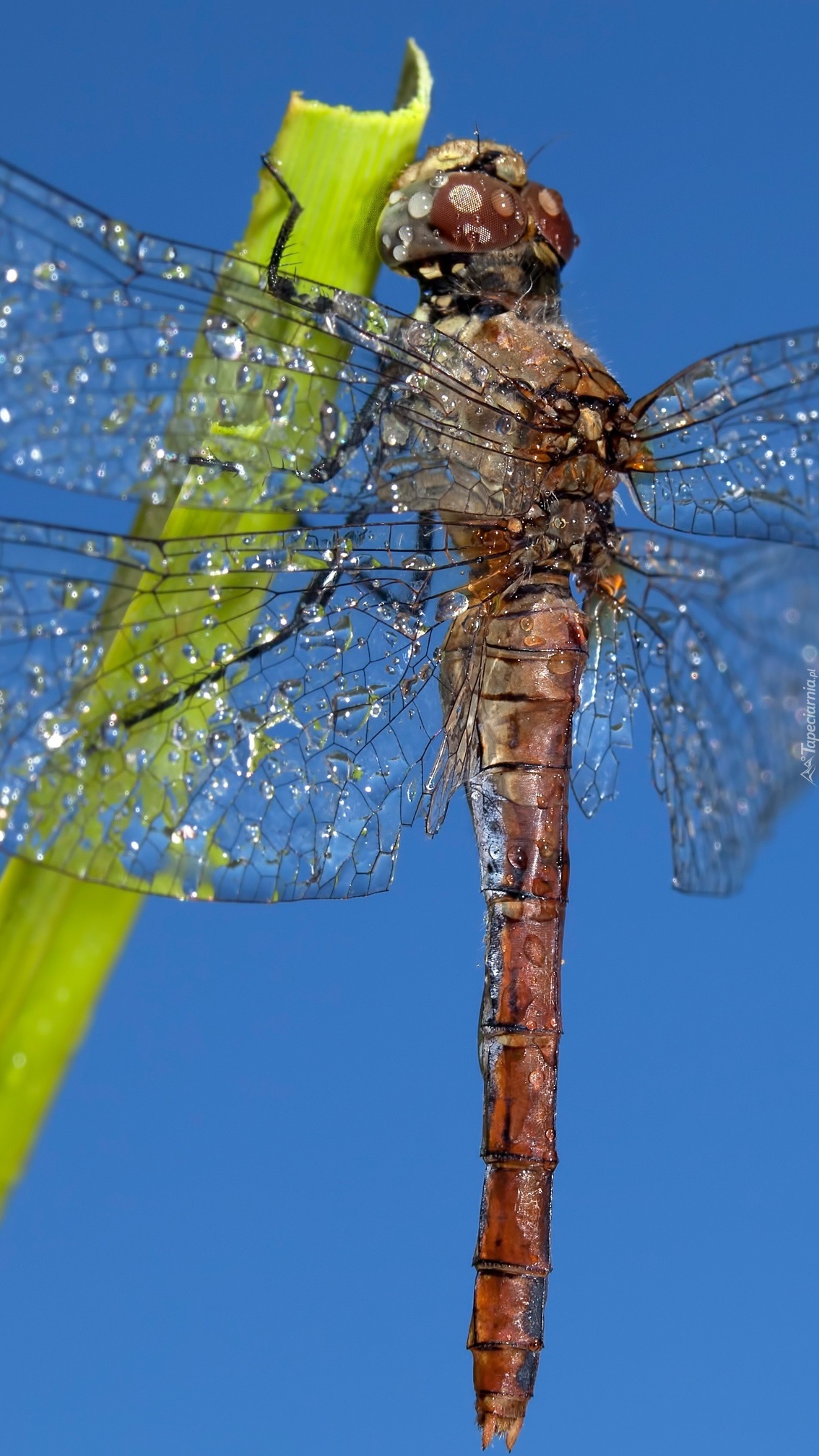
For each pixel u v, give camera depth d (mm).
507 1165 208
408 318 209
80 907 202
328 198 208
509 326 212
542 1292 207
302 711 206
